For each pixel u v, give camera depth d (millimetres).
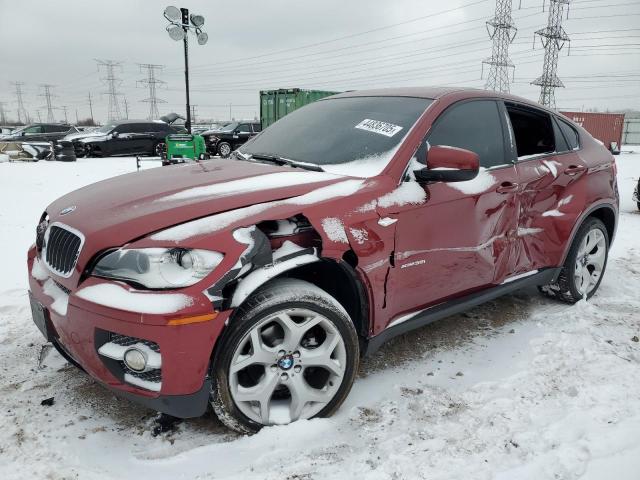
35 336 3396
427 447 2283
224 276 2100
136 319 2004
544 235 3604
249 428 2330
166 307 2006
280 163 3066
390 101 3307
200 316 2047
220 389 2203
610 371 2951
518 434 2355
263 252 2209
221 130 21359
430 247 2793
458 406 2629
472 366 3064
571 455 2191
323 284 2670
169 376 2076
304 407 2439
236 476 2096
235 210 2271
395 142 2869
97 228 2248
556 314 3830
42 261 2611
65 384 2797
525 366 3041
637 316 3857
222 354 2168
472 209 2980
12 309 3854
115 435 2371
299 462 2176
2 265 4922
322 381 2520
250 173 2758
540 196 3521
